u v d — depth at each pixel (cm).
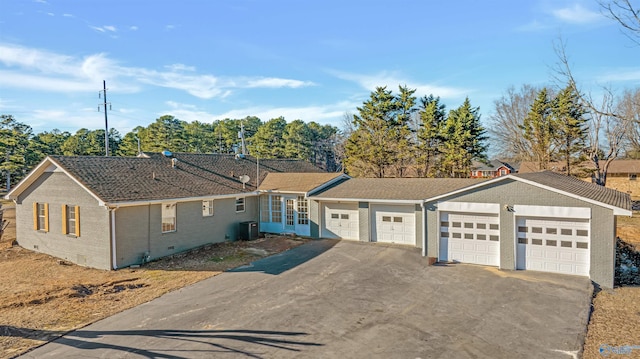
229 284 1319
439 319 1002
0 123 5325
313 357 812
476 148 3900
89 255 1595
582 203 1308
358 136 4034
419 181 2122
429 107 3778
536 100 3547
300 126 6888
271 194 2288
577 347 842
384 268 1486
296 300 1152
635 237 2147
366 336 907
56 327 983
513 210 1425
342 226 2066
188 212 1852
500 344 861
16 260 1700
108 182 1655
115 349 862
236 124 8781
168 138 6506
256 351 841
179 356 825
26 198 1909
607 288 1254
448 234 1581
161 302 1155
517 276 1350
